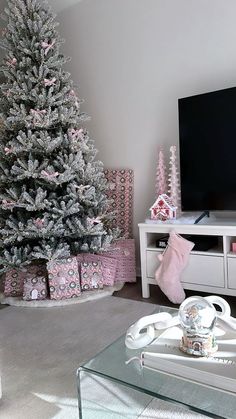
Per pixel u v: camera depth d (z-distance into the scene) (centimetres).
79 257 274
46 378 149
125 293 265
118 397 131
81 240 265
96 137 316
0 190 259
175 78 271
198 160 243
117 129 304
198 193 246
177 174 269
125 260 287
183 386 94
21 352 173
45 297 250
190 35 261
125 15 288
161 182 271
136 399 130
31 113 241
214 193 239
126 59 293
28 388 142
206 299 109
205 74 258
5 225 254
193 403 87
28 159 250
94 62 310
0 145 252
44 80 245
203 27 255
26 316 223
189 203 250
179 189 267
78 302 242
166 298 250
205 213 250
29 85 246
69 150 255
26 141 242
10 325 209
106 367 103
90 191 252
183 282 236
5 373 154
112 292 261
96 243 254
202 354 100
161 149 273
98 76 309
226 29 246
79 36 315
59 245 248
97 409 124
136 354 108
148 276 251
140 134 293
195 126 242
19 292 260
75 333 193
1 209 255
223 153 233
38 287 250
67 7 315
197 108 240
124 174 301
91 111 317
